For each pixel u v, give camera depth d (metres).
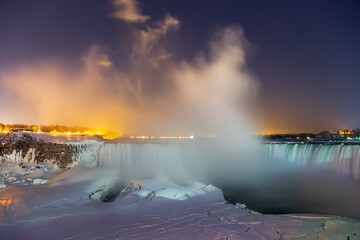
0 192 13.63
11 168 17.89
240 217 11.05
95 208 11.81
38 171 17.97
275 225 9.98
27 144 19.33
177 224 9.81
